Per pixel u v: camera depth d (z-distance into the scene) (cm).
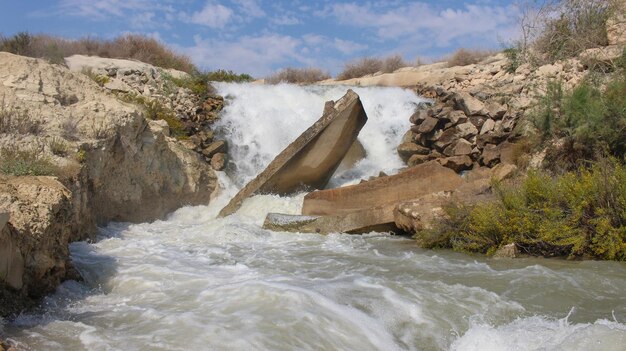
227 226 1318
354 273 904
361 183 1451
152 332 625
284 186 1584
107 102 1479
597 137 1400
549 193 1116
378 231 1302
